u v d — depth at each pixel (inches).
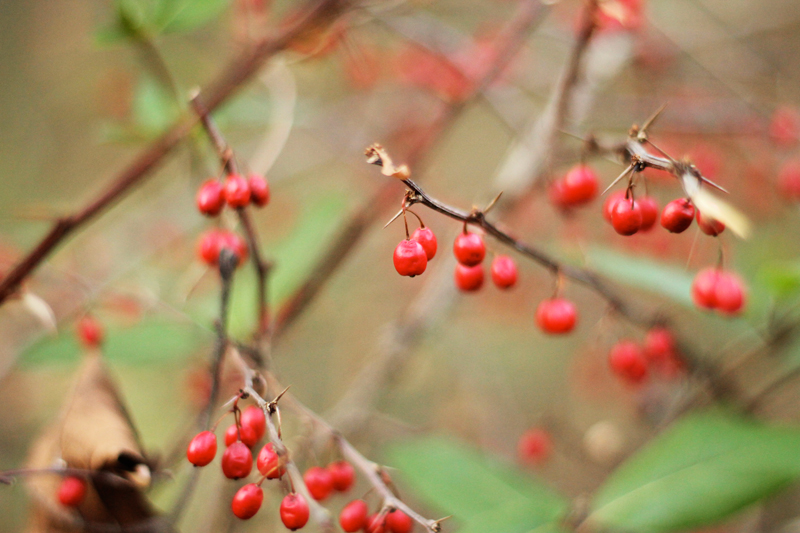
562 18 39.4
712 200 21.7
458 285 23.8
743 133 35.4
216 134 23.1
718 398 26.3
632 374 26.0
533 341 51.1
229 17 34.2
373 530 22.4
